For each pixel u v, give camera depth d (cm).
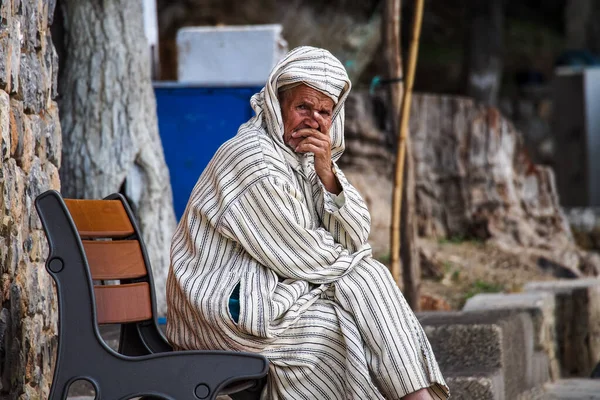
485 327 1120
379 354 724
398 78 1555
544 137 4894
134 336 766
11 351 750
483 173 2261
